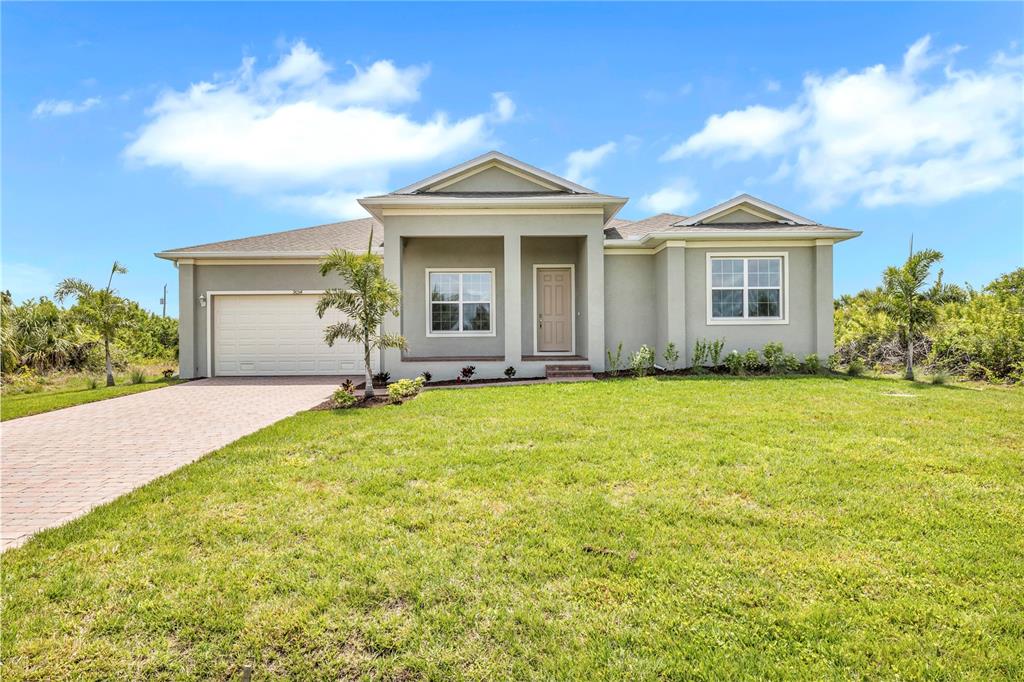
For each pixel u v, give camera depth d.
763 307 13.20
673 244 13.03
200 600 2.98
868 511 4.05
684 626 2.71
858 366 12.27
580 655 2.51
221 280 14.76
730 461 5.29
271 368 14.89
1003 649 2.50
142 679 2.41
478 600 2.96
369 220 18.81
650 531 3.76
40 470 5.68
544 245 15.04
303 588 3.09
